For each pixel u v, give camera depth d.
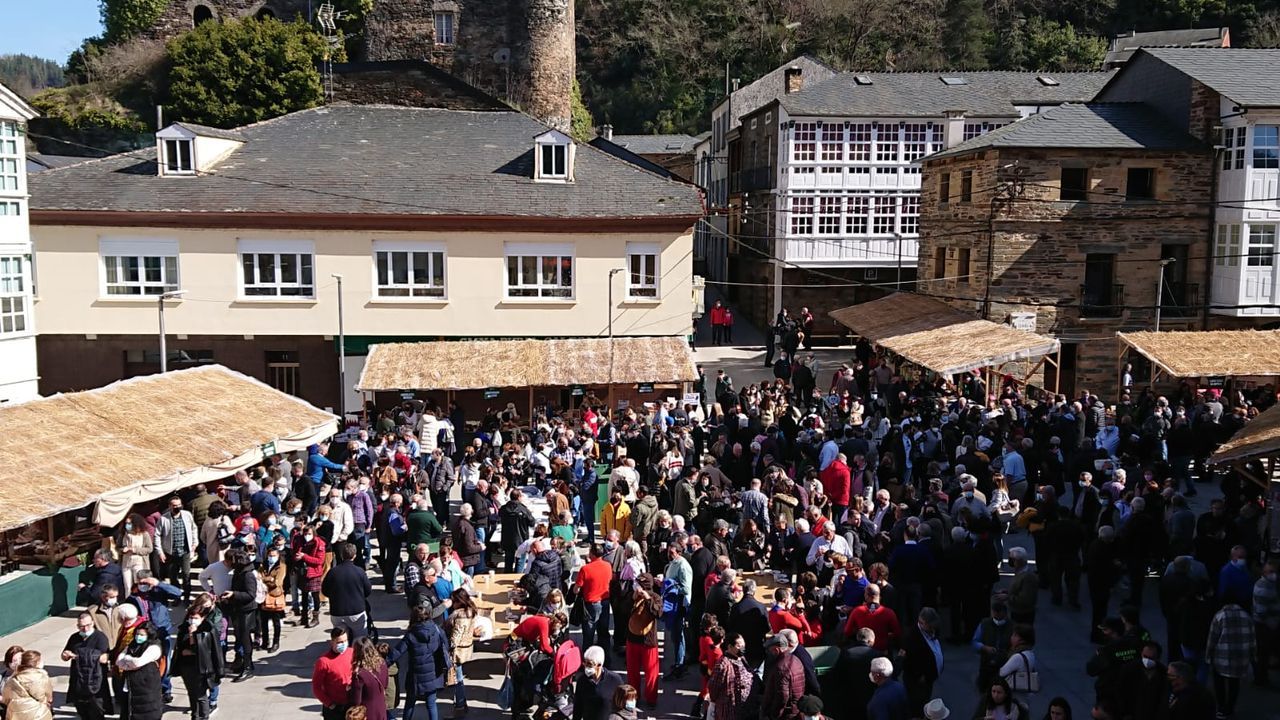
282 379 29.50
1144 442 20.58
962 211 34.00
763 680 10.54
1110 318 31.92
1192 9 67.06
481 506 16.66
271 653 14.12
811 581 12.59
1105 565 13.74
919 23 71.38
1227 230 31.36
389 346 27.36
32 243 27.89
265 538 15.23
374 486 17.98
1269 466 17.62
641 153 65.75
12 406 17.20
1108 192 31.56
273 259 28.72
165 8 54.72
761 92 55.53
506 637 12.98
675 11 74.94
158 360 29.00
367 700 10.43
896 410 25.41
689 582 13.07
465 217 28.41
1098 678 10.62
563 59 58.28
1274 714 11.83
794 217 42.84
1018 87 45.44
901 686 9.99
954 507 15.48
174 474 16.88
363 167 30.19
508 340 28.31
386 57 56.72
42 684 10.45
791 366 32.91
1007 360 25.31
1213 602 12.32
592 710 10.06
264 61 49.47
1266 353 25.48
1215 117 31.47
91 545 16.97
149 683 11.07
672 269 29.09
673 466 18.20
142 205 27.98
